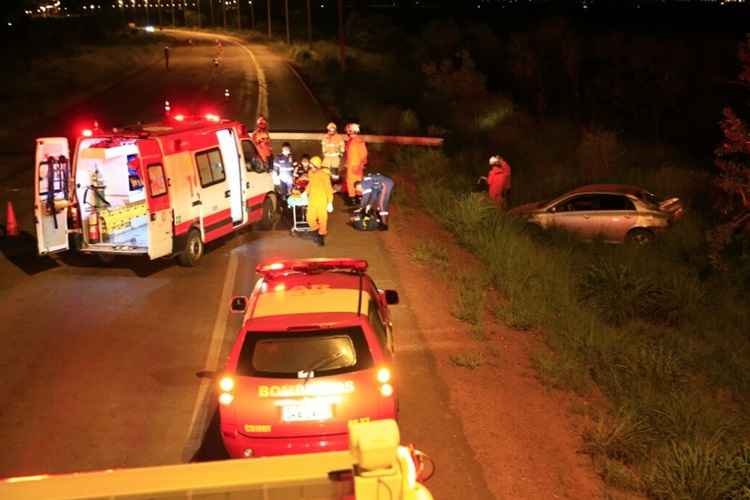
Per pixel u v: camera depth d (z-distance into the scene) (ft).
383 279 44.80
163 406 29.73
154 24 615.57
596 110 113.70
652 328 42.37
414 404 29.55
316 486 7.64
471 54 176.65
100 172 47.06
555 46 133.39
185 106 129.08
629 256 51.98
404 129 106.93
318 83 166.71
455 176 75.36
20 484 7.63
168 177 44.21
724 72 112.47
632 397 31.35
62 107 128.67
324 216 51.31
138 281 44.80
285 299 24.17
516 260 46.75
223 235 50.44
